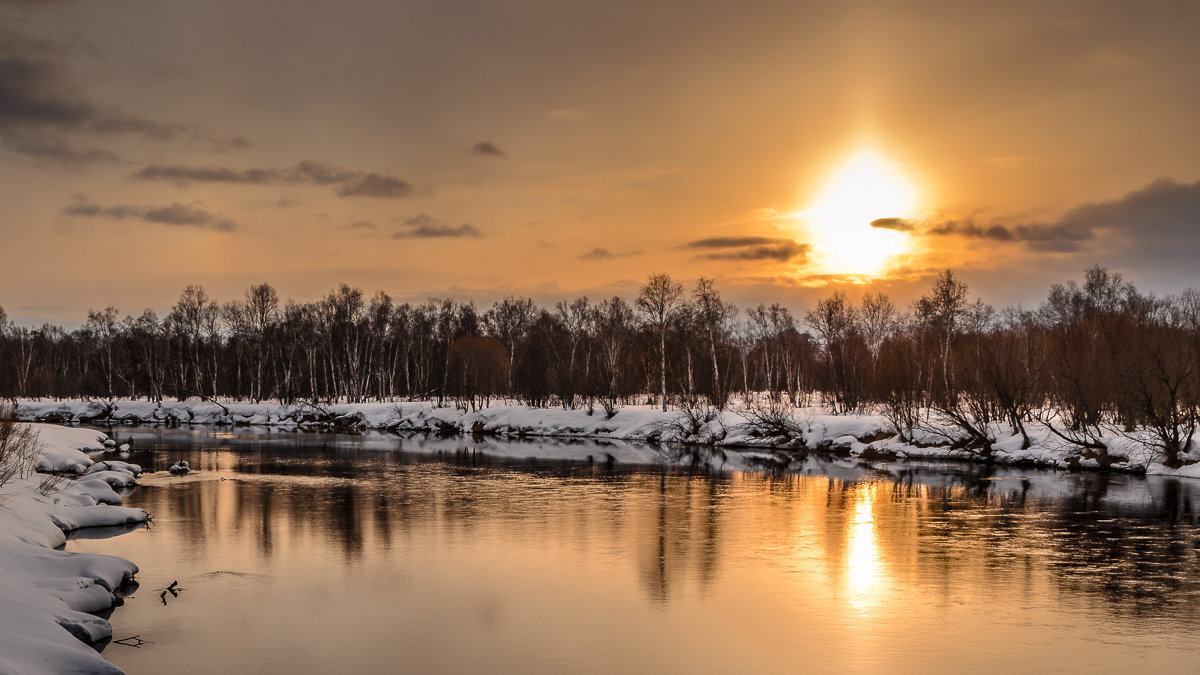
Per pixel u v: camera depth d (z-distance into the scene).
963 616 23.44
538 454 68.81
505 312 132.00
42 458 49.25
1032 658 20.30
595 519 37.47
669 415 83.12
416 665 19.75
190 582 26.52
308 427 102.19
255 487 47.81
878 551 30.94
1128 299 85.94
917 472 54.78
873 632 22.14
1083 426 57.47
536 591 25.83
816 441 70.62
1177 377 51.06
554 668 19.62
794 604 24.55
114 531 34.03
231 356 128.25
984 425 61.81
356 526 35.72
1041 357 66.94
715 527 35.56
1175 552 30.69
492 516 38.22
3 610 18.88
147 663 19.53
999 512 39.09
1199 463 50.19
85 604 22.12
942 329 79.38
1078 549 31.17
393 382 124.56
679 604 24.52
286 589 25.91
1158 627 22.48
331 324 120.12
